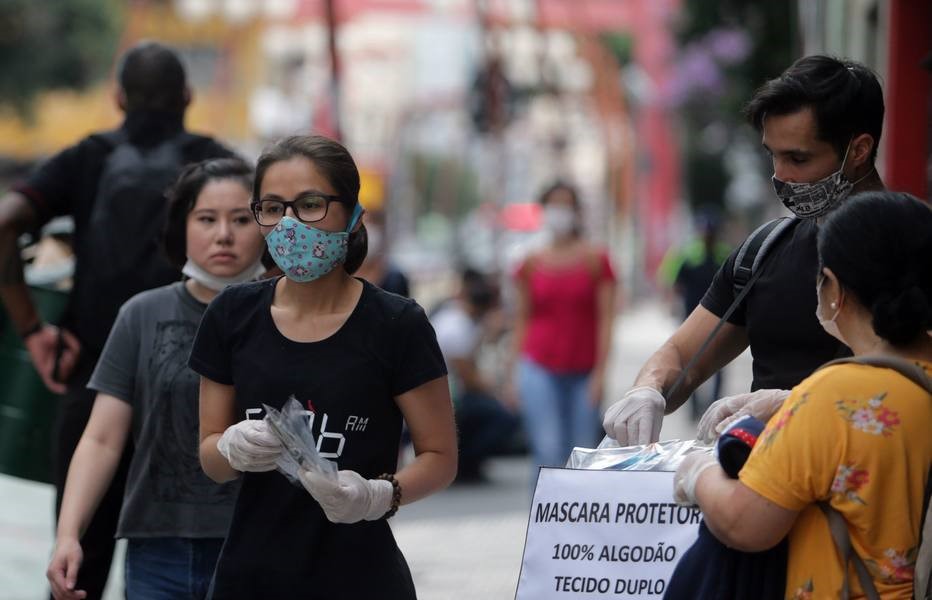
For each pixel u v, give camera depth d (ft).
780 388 36.04
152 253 49.73
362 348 33.12
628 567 32.30
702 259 155.22
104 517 47.11
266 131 411.34
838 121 34.37
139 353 42.75
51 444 54.54
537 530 32.96
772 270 36.32
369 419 33.14
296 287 33.47
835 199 35.04
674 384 38.29
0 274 51.42
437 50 469.16
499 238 250.78
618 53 407.85
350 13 330.54
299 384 32.86
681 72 253.24
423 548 86.63
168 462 41.86
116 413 42.83
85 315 50.11
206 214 43.01
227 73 410.72
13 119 413.59
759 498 28.12
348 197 33.30
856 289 28.66
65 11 395.14
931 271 28.45
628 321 402.31
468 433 123.34
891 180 88.89
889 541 28.07
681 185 441.68
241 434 31.32
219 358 33.83
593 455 34.01
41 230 55.16
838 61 35.09
